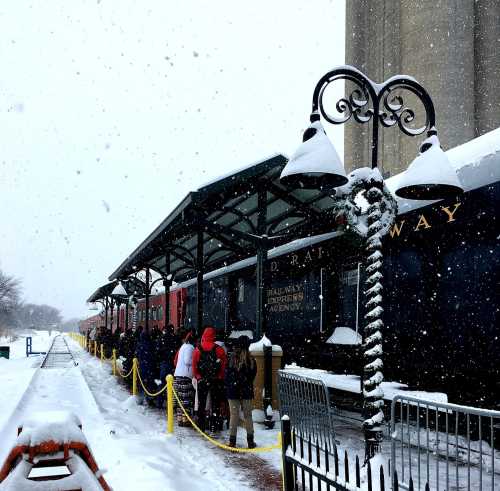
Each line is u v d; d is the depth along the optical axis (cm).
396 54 4153
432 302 773
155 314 2884
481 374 678
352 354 959
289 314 1254
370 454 505
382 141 4088
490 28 3981
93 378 1833
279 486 586
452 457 598
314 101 572
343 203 573
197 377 901
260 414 943
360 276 948
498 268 660
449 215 746
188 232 1291
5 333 7756
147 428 939
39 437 331
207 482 598
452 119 3738
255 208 1145
